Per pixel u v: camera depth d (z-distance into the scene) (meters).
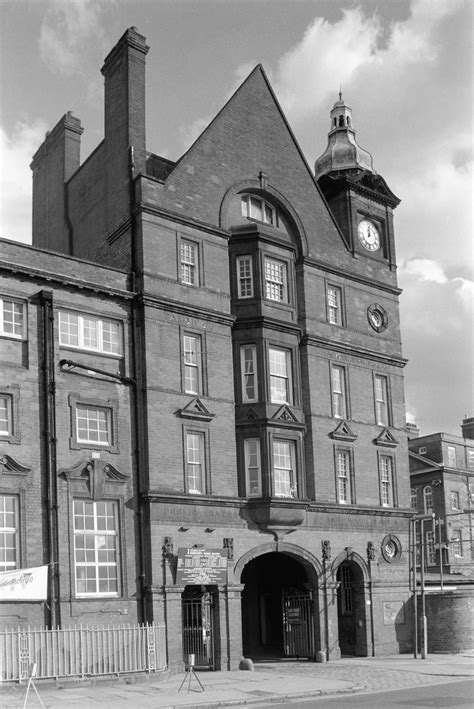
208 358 33.81
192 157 35.22
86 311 30.95
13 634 24.56
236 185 36.59
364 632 37.22
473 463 76.81
